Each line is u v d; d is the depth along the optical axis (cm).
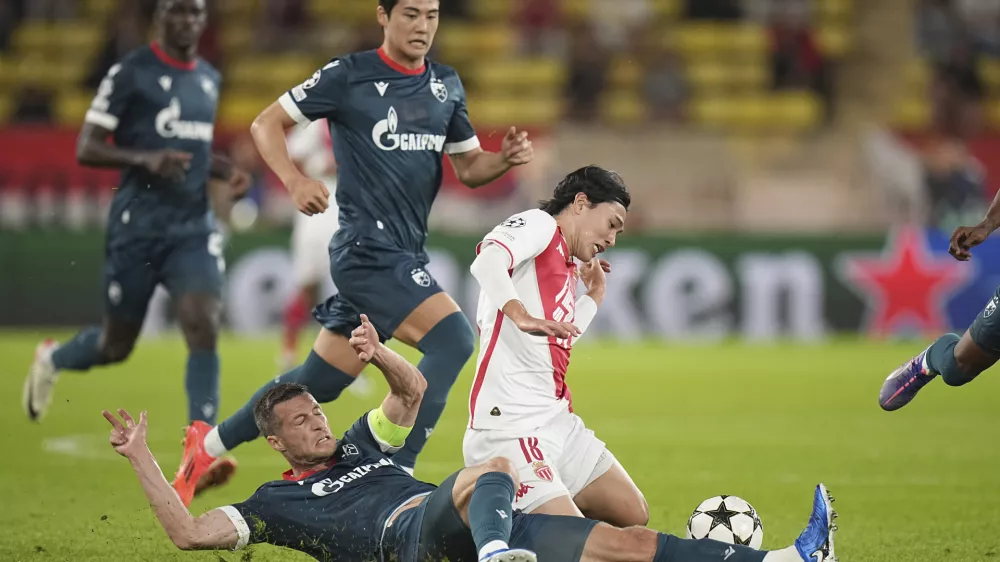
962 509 2377
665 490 2605
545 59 8431
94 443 3225
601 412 4044
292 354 4822
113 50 7588
